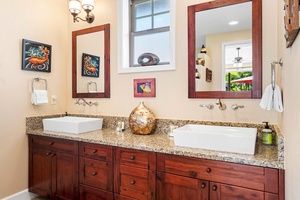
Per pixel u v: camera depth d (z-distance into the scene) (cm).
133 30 254
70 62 279
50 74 260
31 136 233
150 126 206
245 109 181
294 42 87
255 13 176
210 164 140
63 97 276
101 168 186
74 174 202
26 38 233
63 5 276
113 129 241
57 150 213
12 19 221
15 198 225
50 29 259
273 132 168
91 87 263
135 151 169
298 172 81
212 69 194
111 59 248
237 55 184
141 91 229
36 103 236
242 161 130
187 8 204
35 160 231
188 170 148
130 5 256
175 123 208
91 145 192
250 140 138
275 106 137
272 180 123
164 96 217
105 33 252
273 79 140
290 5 80
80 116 269
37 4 245
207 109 196
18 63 226
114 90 247
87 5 236
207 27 196
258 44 175
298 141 81
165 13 237
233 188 134
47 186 221
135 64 249
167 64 220
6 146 217
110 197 181
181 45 207
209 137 149
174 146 161
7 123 217
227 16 188
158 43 237
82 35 269
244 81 181
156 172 160
